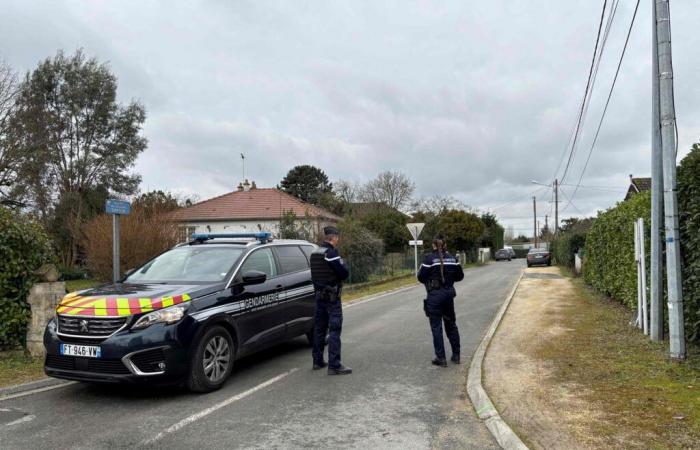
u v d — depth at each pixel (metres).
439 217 46.62
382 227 37.22
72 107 35.38
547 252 39.91
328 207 44.97
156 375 5.62
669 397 5.32
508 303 14.13
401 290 21.16
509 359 7.33
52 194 33.50
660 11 7.18
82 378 5.68
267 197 36.75
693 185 6.82
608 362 6.89
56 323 5.96
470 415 5.35
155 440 4.65
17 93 28.12
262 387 6.42
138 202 20.14
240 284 6.92
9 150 27.56
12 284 7.77
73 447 4.50
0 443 4.60
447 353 8.44
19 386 6.25
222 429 4.93
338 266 7.08
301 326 8.25
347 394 6.11
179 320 5.84
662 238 8.00
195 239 8.16
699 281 6.78
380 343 9.27
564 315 11.32
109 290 6.32
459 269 7.68
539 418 4.90
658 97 7.95
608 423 4.68
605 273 14.23
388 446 4.52
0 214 7.72
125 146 37.69
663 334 8.09
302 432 4.86
